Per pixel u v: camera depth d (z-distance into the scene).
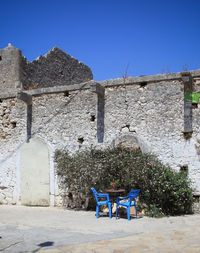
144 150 9.36
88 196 9.15
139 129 9.57
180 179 8.37
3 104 11.91
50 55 14.05
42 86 13.38
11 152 11.45
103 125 10.07
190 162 8.84
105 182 8.92
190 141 8.92
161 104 9.41
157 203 8.40
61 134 10.66
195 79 9.12
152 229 5.96
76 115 10.52
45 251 4.21
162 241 4.66
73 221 7.32
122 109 9.89
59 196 10.36
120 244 4.52
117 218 7.77
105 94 10.20
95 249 4.27
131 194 7.61
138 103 9.72
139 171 8.41
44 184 10.67
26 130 11.30
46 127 10.95
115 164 8.79
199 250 4.05
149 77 9.61
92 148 9.91
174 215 8.27
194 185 8.73
